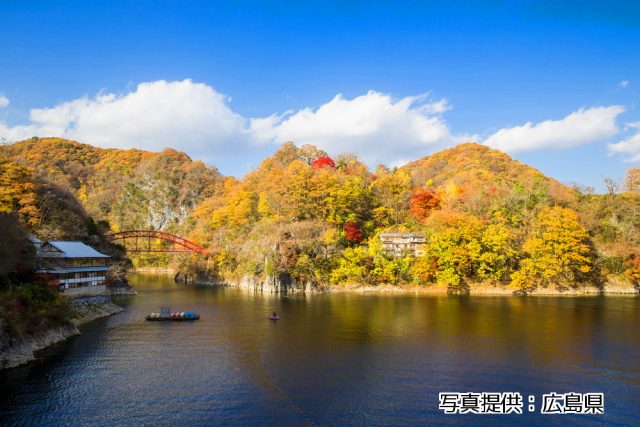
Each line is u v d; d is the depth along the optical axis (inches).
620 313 3152.1
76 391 1539.1
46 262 2775.6
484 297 4138.8
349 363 1886.1
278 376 1710.1
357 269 4662.9
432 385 1624.0
